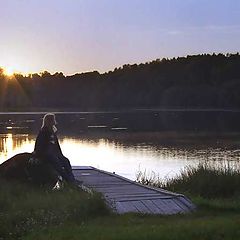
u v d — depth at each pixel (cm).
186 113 9156
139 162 2625
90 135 4550
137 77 12156
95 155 3006
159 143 3666
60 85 12350
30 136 4406
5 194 920
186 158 2736
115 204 920
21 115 9788
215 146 3353
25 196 924
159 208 927
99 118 8062
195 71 11531
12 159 1055
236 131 4675
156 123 6231
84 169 1419
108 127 5641
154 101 11581
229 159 2617
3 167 1052
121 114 9569
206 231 735
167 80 11769
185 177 1391
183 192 1234
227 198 1186
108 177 1260
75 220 823
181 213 895
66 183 1026
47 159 1045
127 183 1157
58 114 10062
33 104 12131
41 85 12312
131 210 908
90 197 896
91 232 742
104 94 12112
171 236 712
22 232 758
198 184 1310
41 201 881
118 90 12075
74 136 4462
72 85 12381
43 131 1055
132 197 980
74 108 12006
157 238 704
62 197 907
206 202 998
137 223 807
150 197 980
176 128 5231
